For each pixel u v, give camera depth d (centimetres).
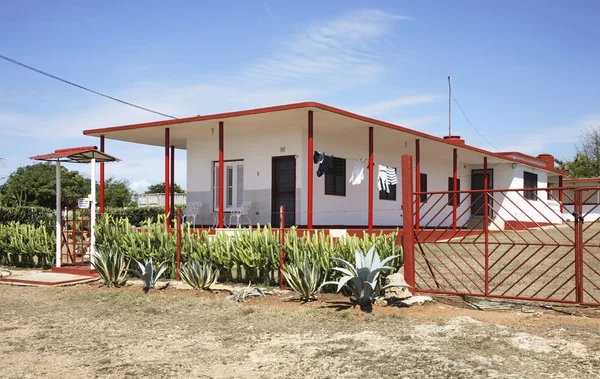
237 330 725
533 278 1049
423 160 2172
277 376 532
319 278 898
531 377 504
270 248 984
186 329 741
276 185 1562
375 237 967
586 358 552
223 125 1447
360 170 1504
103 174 1582
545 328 671
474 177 2620
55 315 852
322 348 617
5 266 1413
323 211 1587
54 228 1438
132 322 791
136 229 1202
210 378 534
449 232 1858
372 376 520
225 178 1669
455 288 947
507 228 2384
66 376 550
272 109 1259
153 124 1483
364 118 1372
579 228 731
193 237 1112
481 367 533
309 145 1256
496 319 722
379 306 802
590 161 4425
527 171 2675
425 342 626
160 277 1119
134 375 548
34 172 3297
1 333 738
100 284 1112
